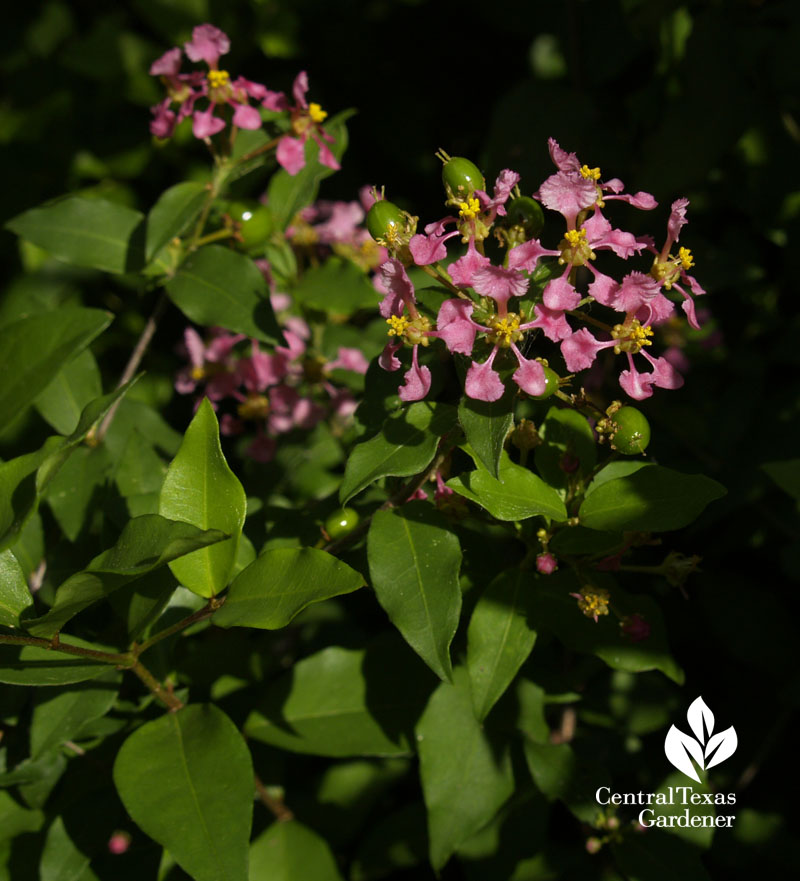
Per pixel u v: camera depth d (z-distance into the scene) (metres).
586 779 0.27
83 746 0.26
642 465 0.26
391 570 0.24
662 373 0.23
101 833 0.26
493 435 0.22
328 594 0.23
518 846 0.28
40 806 0.26
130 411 0.30
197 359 0.31
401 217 0.24
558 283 0.23
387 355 0.23
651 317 0.23
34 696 0.26
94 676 0.24
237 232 0.29
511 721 0.27
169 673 0.26
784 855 0.30
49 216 0.29
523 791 0.27
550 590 0.26
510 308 0.23
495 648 0.25
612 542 0.25
